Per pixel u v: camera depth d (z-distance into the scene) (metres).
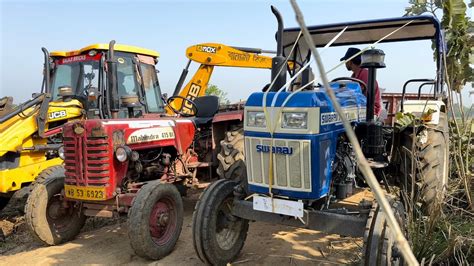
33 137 5.79
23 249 4.66
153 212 4.11
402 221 2.93
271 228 4.89
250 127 3.23
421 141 4.06
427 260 3.36
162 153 5.02
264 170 3.20
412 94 7.34
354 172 3.61
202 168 5.79
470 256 3.39
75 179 4.29
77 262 4.11
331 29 4.54
